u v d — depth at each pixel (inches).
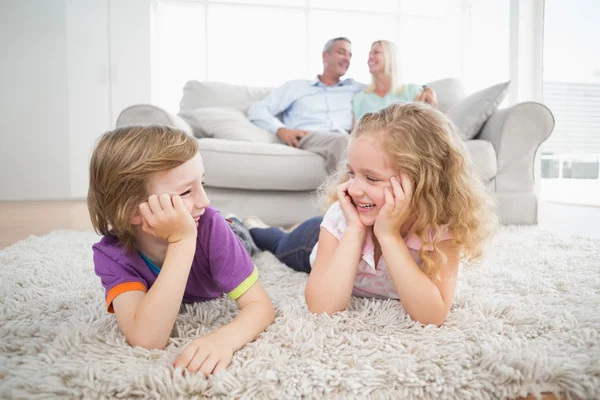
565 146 148.0
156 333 30.0
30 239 75.2
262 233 69.5
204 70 180.4
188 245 30.9
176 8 177.5
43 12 172.9
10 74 172.6
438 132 37.1
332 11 181.8
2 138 173.6
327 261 39.3
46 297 43.1
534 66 137.6
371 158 34.5
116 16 176.4
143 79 179.9
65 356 29.0
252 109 116.3
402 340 31.4
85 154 179.5
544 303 39.9
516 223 95.7
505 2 146.4
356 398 25.0
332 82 125.4
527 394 25.7
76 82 176.7
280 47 181.8
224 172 90.7
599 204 138.1
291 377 26.3
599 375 25.8
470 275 50.1
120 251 33.3
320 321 34.2
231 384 25.6
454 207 37.6
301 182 94.2
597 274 50.8
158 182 30.3
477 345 30.3
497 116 98.7
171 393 25.0
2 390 24.5
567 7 138.3
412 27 186.7
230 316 36.9
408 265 34.3
